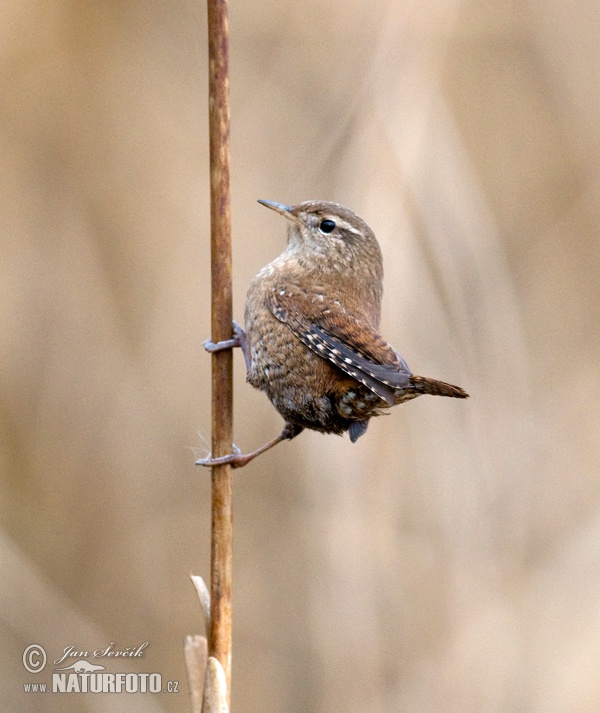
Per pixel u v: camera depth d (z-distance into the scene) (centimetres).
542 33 1210
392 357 734
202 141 1188
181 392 1170
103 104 1169
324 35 1106
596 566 1047
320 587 969
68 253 1168
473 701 980
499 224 1225
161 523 1198
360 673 954
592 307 1244
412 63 1020
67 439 1173
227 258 666
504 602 1002
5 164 1141
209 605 647
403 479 987
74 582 1165
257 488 1190
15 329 1154
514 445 1016
